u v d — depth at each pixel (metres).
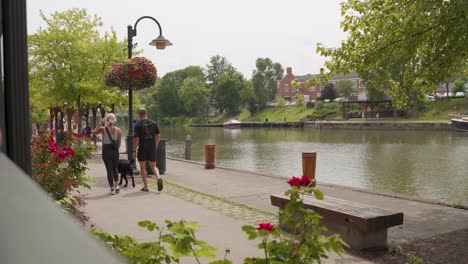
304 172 11.87
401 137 51.97
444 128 62.84
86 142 6.36
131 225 6.77
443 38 7.87
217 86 122.31
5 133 2.92
